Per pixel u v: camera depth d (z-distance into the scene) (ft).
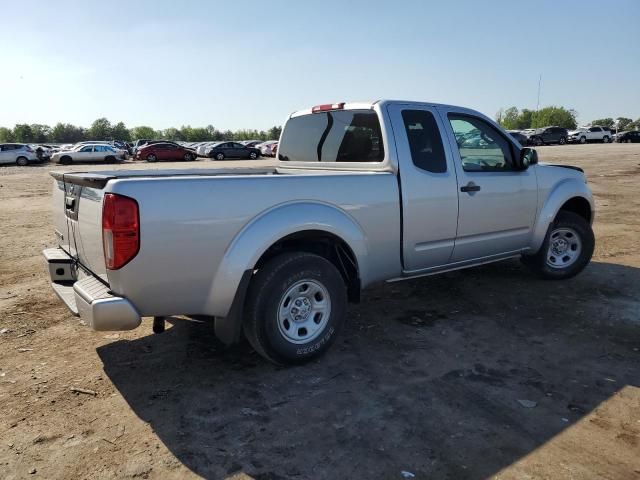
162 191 10.36
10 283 19.61
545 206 17.94
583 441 9.39
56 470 8.71
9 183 67.56
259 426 9.98
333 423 10.05
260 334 11.75
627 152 106.93
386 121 14.06
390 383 11.64
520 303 16.88
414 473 8.56
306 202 12.16
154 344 13.87
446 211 14.94
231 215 11.09
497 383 11.59
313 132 16.71
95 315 10.09
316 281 12.35
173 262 10.57
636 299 17.15
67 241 13.07
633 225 30.25
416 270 14.87
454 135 15.38
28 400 10.98
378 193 13.46
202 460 8.97
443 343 13.82
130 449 9.29
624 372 12.06
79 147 123.44
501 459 8.90
